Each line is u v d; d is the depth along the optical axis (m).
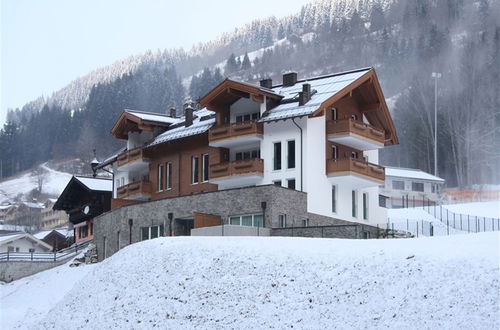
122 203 66.25
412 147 161.38
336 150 58.78
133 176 73.12
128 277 38.09
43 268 65.25
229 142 59.31
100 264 42.09
